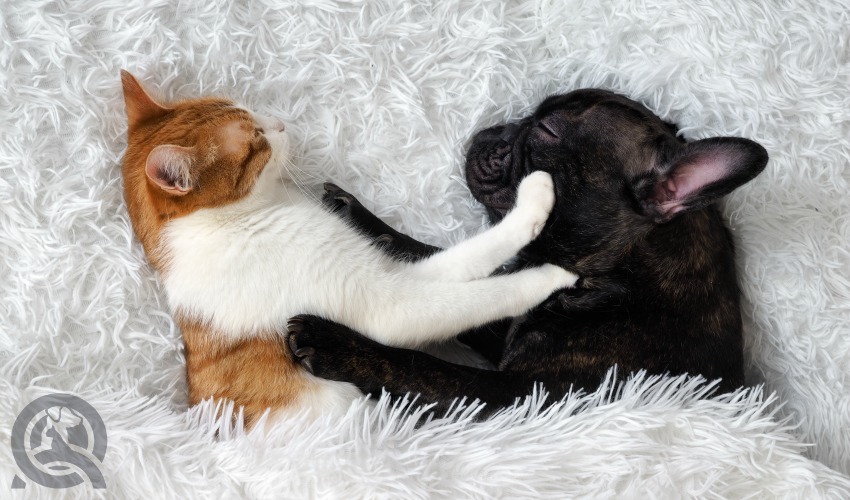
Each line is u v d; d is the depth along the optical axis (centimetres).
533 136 89
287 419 82
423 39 91
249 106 90
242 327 83
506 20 92
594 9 91
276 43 89
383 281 86
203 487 79
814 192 90
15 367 81
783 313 91
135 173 85
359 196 93
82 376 83
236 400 83
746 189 90
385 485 78
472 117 92
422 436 81
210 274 84
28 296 83
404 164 93
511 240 88
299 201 88
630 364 87
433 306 86
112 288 85
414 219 94
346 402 83
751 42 89
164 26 86
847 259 90
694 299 88
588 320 88
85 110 85
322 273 85
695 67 90
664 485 80
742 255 92
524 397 86
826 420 89
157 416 82
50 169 84
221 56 88
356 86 91
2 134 83
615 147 87
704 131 91
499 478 79
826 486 82
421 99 91
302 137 91
